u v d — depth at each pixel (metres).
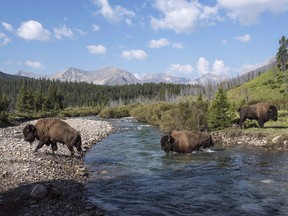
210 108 35.91
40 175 16.05
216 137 32.16
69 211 11.74
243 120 33.09
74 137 21.73
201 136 25.38
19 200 12.58
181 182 16.50
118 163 21.47
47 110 114.81
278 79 121.69
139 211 12.28
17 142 27.31
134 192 14.79
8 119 67.69
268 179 16.62
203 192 14.70
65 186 14.98
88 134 37.91
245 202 13.13
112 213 12.04
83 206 12.52
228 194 14.29
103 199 13.75
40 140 21.62
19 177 15.35
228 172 18.45
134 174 18.33
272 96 106.31
